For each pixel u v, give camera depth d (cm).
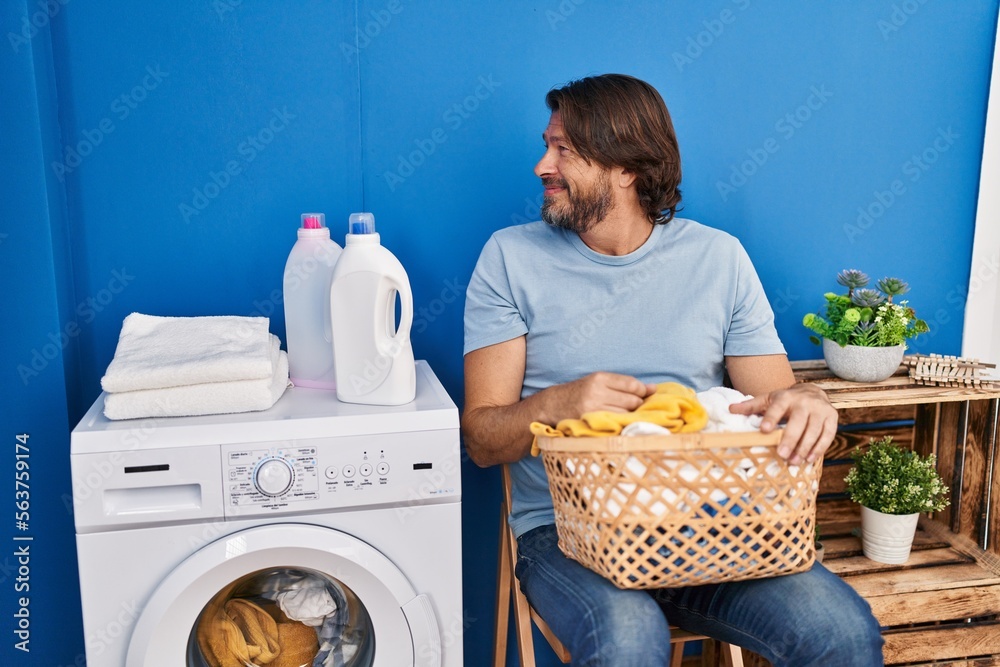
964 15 182
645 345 146
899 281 168
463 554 181
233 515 123
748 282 151
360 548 126
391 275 129
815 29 176
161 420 125
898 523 166
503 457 140
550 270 148
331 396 138
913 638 162
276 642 137
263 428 123
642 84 144
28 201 143
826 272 187
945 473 183
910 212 188
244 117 160
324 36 159
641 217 148
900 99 182
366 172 166
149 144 157
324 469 124
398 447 126
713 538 108
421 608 130
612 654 109
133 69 154
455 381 177
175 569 122
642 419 111
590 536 113
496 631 167
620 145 138
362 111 163
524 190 172
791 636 114
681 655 172
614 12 169
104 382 123
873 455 173
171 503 123
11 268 145
